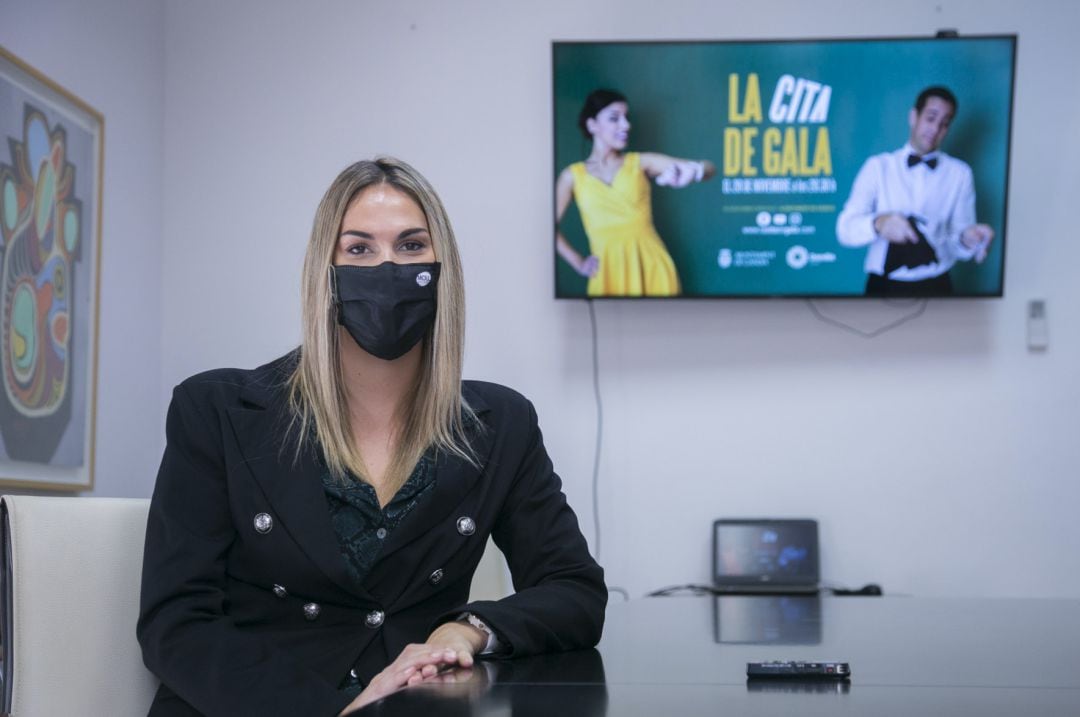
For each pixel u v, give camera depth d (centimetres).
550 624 134
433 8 371
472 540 151
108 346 328
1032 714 88
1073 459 357
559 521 157
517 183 365
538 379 361
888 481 358
